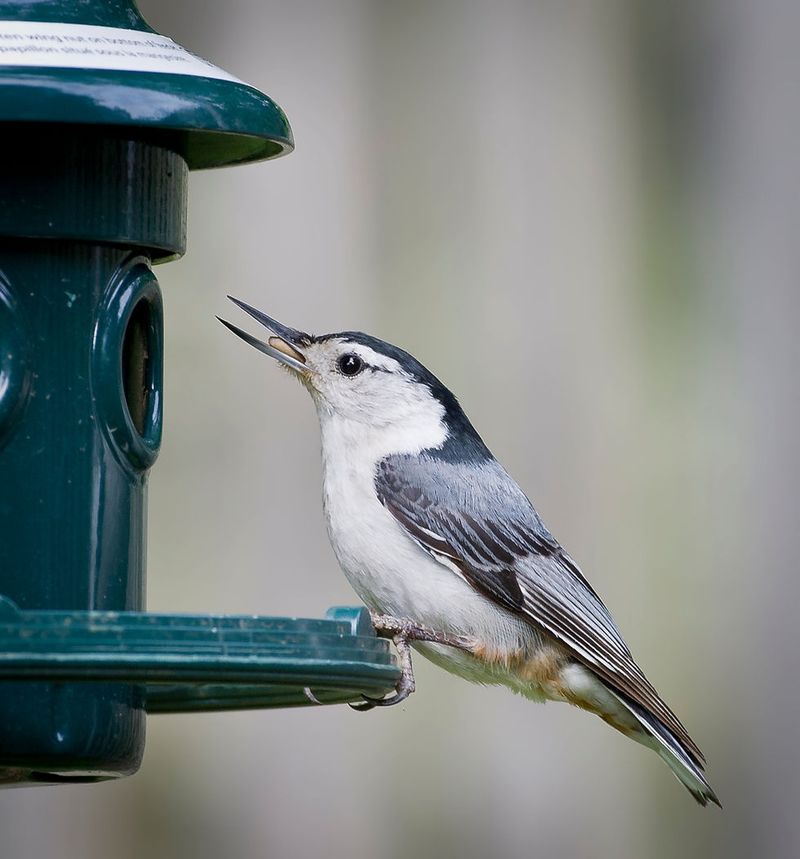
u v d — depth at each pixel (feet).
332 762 40.01
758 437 41.55
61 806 39.40
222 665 25.08
